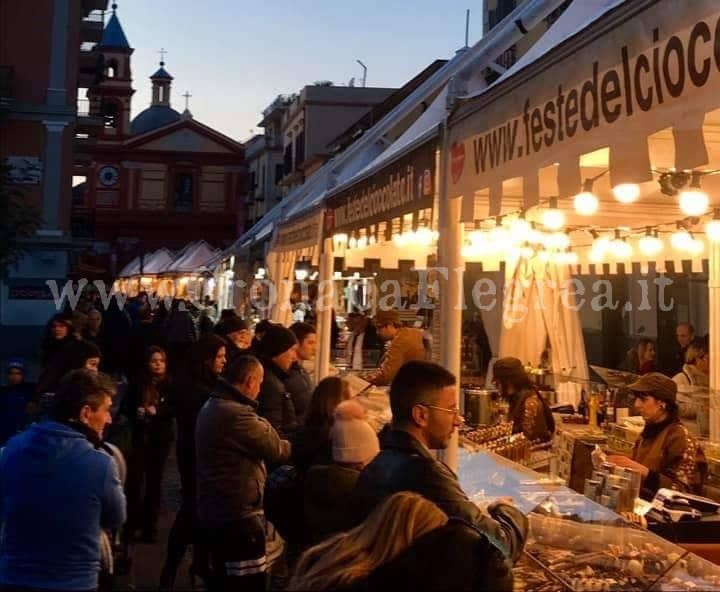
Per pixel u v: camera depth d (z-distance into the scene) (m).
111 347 13.80
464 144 4.11
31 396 7.36
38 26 24.62
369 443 3.75
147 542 7.36
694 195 4.77
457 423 3.02
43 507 3.37
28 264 23.55
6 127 24.27
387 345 8.08
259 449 4.69
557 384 8.19
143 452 7.23
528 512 3.71
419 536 1.87
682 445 5.12
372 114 28.72
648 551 3.27
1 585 3.37
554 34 3.69
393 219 5.22
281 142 54.34
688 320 14.94
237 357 4.90
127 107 64.56
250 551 4.71
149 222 60.91
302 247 9.26
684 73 2.34
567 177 2.99
